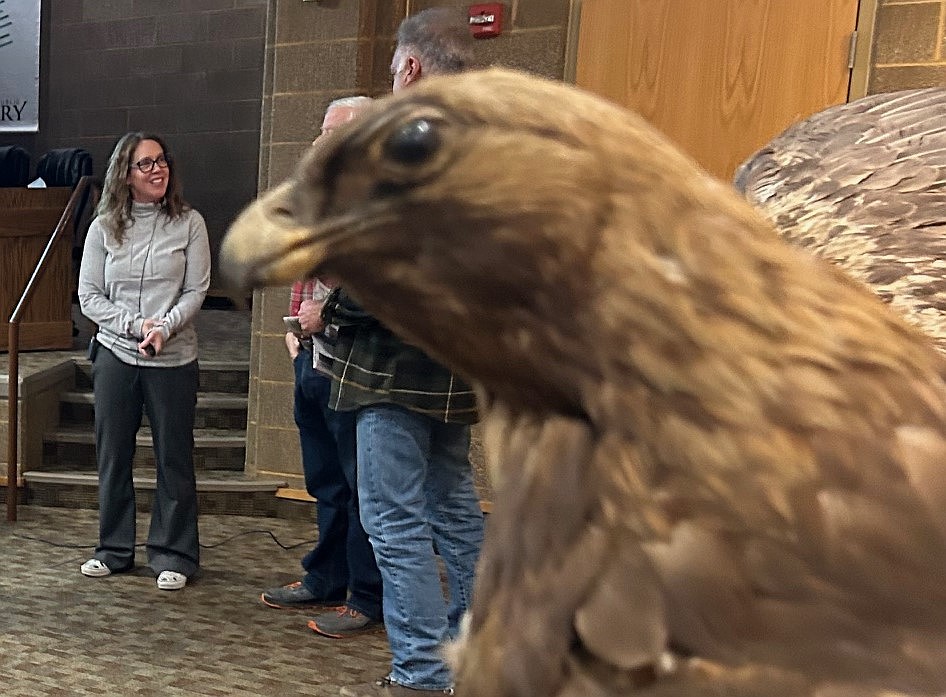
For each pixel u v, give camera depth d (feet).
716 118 11.34
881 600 1.35
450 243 1.50
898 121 3.34
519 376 1.55
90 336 19.56
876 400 1.37
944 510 1.35
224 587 10.71
